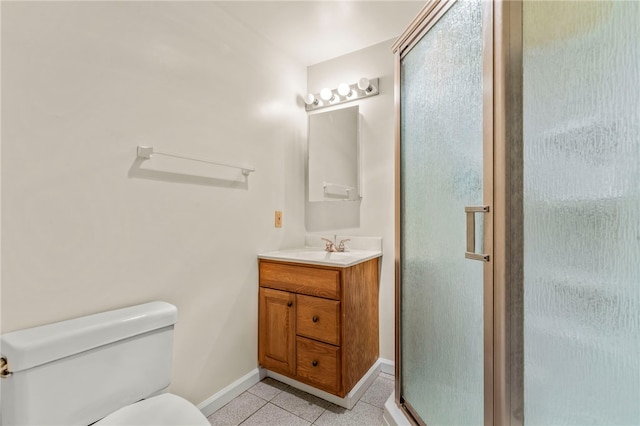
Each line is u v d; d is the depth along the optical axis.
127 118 1.25
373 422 1.50
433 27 1.24
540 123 0.82
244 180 1.82
